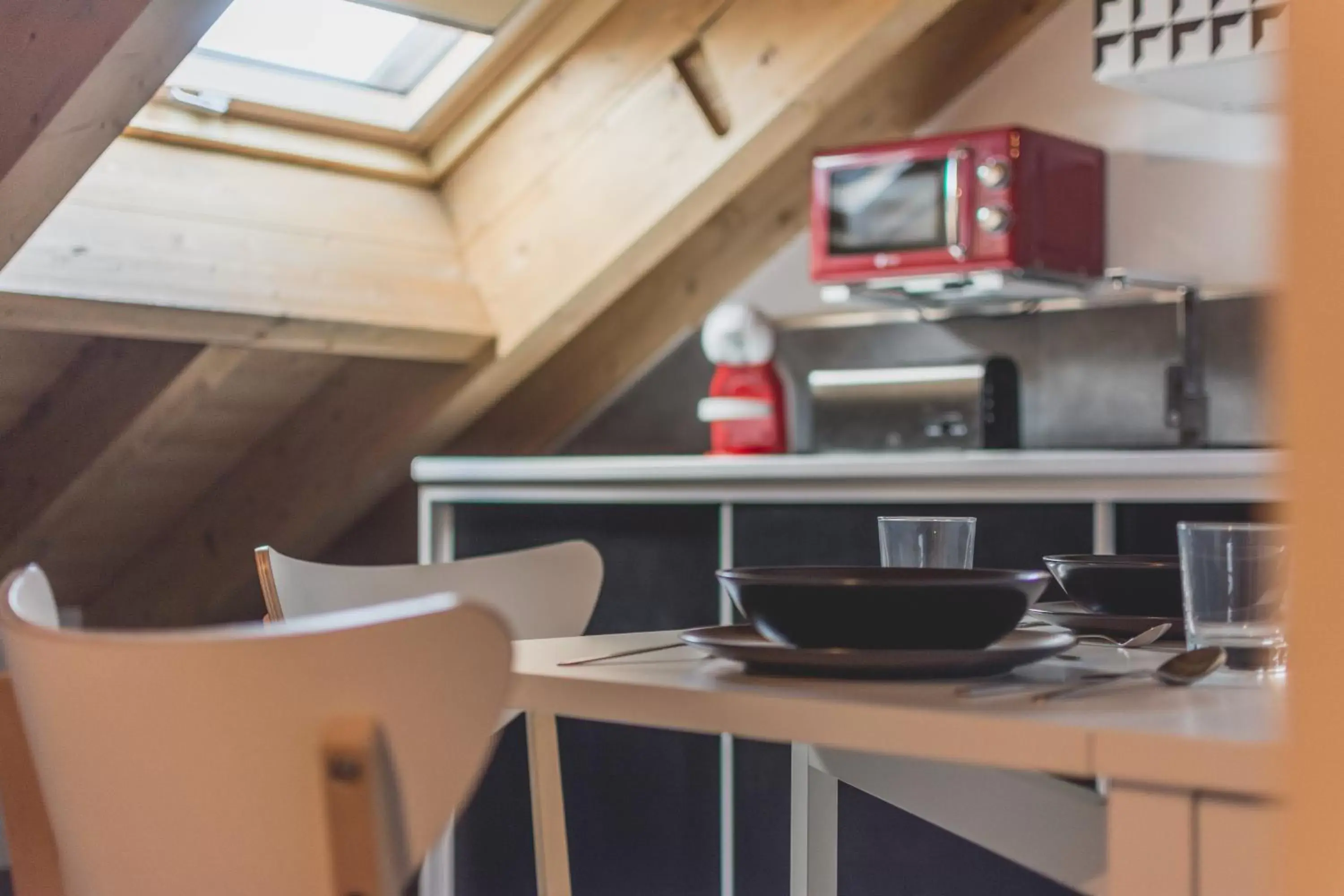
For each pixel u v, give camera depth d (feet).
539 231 9.93
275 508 11.88
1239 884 2.27
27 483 10.77
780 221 11.31
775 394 10.80
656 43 9.31
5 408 10.19
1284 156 1.07
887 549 4.22
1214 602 3.25
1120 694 2.89
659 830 9.11
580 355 11.68
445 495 10.50
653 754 9.16
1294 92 1.06
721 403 10.62
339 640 2.60
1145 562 4.32
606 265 9.64
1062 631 3.78
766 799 8.66
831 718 2.72
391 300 9.66
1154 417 9.97
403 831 2.73
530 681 3.25
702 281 11.43
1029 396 10.50
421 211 10.21
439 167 10.21
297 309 9.12
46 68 6.64
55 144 6.86
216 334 9.00
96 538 11.75
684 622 9.35
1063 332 10.37
